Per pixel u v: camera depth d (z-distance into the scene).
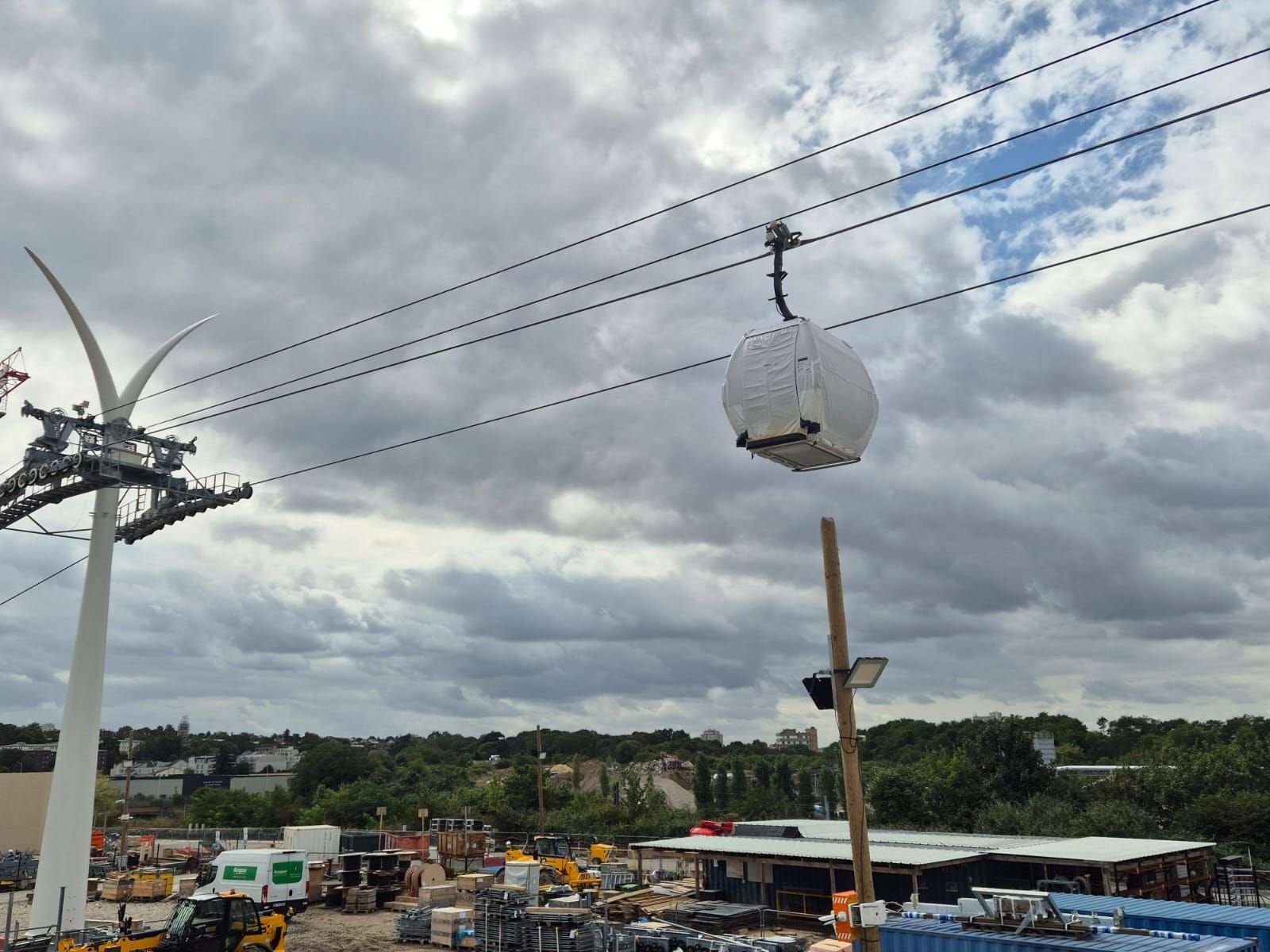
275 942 27.97
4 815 71.56
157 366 35.97
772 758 165.38
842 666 12.59
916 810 62.16
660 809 78.38
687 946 28.73
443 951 33.12
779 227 11.62
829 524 13.05
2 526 32.22
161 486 29.77
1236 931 21.70
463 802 86.88
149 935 25.78
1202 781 56.78
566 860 45.53
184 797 135.12
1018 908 19.34
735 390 11.11
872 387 11.72
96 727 32.00
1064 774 68.25
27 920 39.72
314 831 51.12
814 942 32.41
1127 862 31.62
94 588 32.66
